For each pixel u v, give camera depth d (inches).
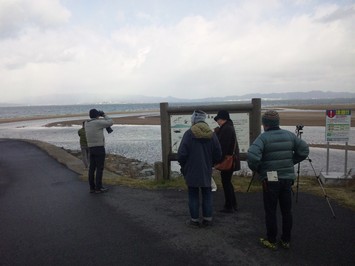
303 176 395.2
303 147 176.4
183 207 257.8
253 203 259.4
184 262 161.2
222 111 235.6
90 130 307.6
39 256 172.9
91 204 272.8
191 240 188.9
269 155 172.4
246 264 157.2
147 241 189.2
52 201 287.7
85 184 359.9
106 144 979.9
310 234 191.6
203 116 210.1
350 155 660.1
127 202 275.7
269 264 156.5
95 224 221.8
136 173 494.9
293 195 275.6
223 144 227.8
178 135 343.9
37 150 725.9
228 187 235.6
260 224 212.7
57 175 424.8
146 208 256.8
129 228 211.9
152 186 330.3
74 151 741.3
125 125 1835.6
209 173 207.9
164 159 349.4
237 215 231.9
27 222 230.2
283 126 1414.9
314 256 163.9
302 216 222.7
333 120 338.6
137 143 991.0
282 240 174.6
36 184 370.3
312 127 1359.5
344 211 232.1
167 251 174.7
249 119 316.2
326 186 319.0
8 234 207.0
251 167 171.3
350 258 161.2
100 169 313.1
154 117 2691.9
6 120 3036.4
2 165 531.8
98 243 188.4
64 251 178.5
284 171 171.9
